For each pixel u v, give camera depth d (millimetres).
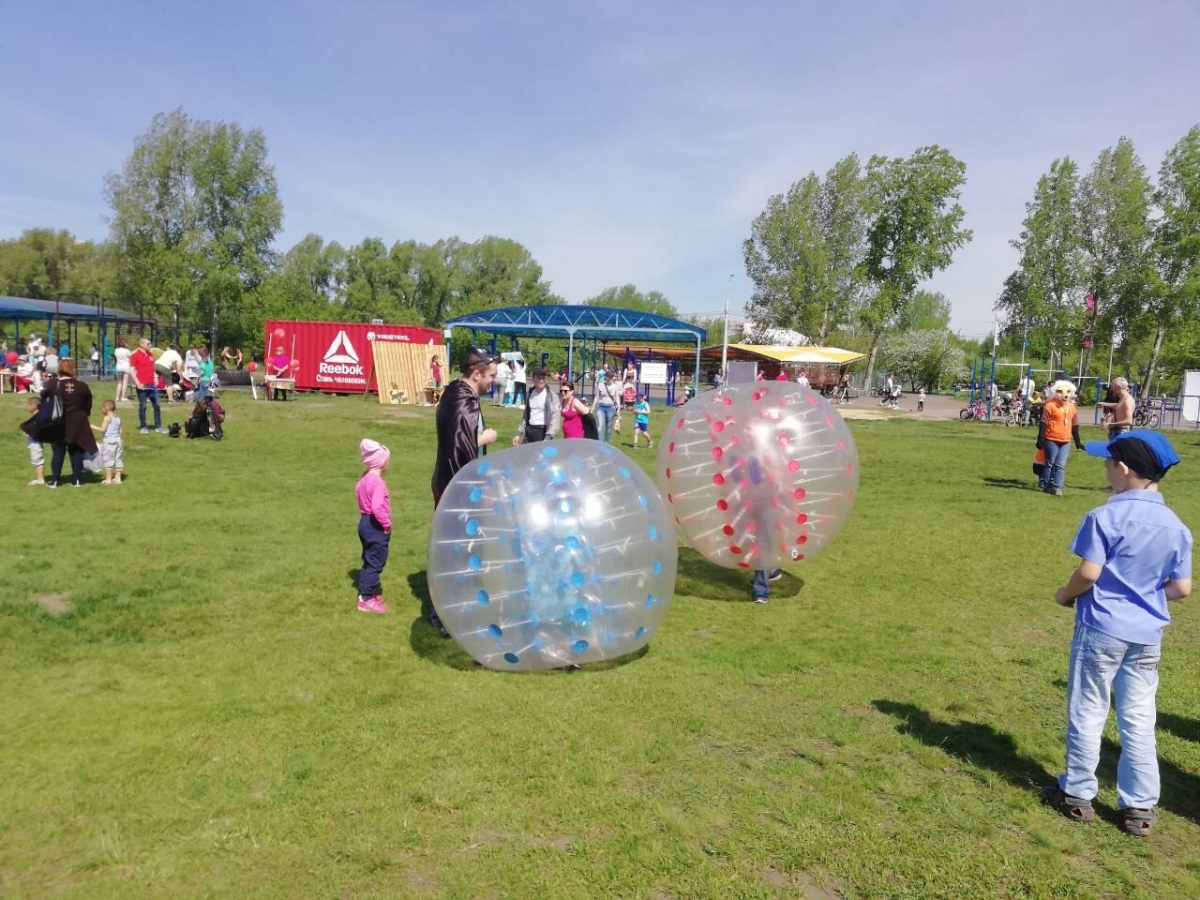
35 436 11586
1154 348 49188
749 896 3178
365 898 3117
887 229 54188
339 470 14016
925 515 11305
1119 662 3734
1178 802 3992
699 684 5254
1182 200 47844
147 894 3117
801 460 6586
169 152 52844
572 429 12430
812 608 7043
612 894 3176
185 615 6395
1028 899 3230
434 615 6371
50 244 72375
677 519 7102
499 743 4367
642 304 97312
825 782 4059
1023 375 36875
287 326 31703
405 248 80875
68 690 4969
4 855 3334
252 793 3828
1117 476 3881
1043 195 51750
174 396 24344
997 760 4352
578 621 4996
